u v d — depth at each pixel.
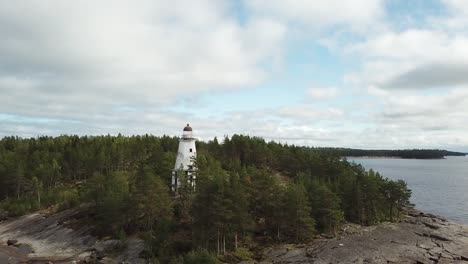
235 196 70.12
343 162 133.88
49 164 134.88
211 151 146.25
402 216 104.44
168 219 76.00
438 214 122.19
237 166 118.19
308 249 71.88
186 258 57.34
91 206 99.69
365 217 94.50
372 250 72.12
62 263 70.88
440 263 66.25
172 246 69.38
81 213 97.00
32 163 138.25
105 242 76.81
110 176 104.19
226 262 64.69
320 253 69.62
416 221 98.62
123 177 104.31
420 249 73.81
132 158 149.88
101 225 84.25
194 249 67.00
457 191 181.12
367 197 94.88
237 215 69.25
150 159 123.44
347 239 78.62
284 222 76.56
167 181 100.50
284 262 65.50
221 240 70.69
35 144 176.12
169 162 104.94
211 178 84.06
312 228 77.25
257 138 158.00
